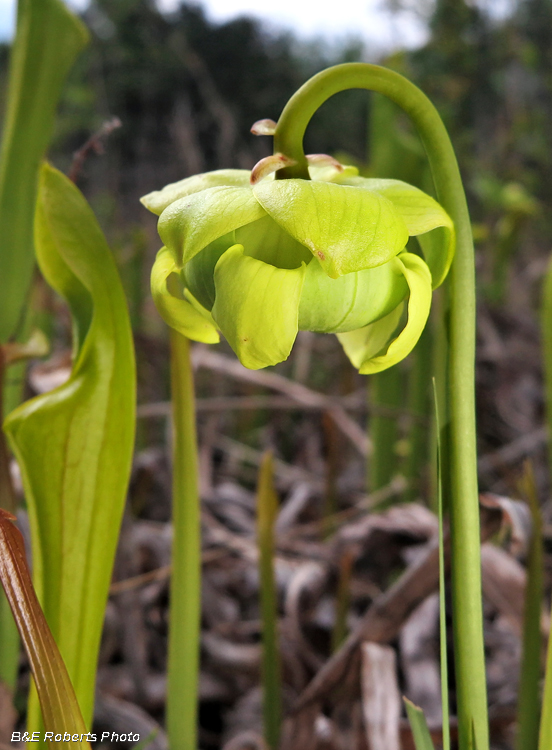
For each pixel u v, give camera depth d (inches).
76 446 9.0
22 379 12.9
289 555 20.7
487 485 25.8
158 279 8.0
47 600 9.1
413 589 12.0
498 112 45.1
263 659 13.0
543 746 8.4
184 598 10.9
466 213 8.1
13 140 11.6
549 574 17.8
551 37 46.4
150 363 27.2
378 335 8.8
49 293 15.5
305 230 7.3
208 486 22.9
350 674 12.5
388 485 21.3
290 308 7.5
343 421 24.8
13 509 10.8
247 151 42.4
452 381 8.3
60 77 11.6
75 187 8.8
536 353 31.1
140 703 15.2
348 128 72.4
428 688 13.9
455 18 38.2
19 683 14.4
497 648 16.6
